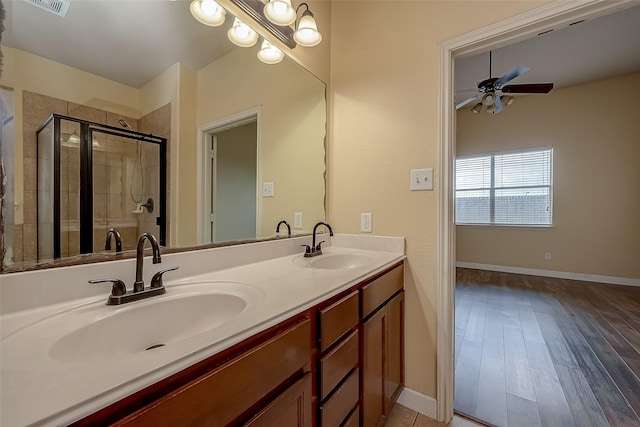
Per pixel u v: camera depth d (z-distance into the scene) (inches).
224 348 22.1
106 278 32.6
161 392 18.4
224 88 51.4
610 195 155.2
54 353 21.3
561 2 46.3
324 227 72.6
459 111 201.5
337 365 36.9
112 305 29.3
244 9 50.1
